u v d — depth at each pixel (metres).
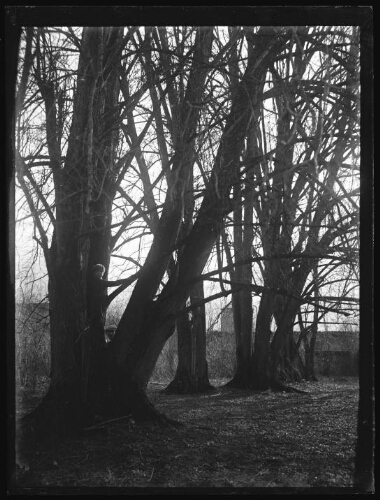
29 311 12.27
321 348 26.98
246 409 14.86
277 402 16.41
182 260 10.57
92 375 10.41
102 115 10.14
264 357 20.05
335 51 9.08
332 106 9.59
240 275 19.64
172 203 10.30
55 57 9.51
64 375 10.29
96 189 9.78
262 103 10.23
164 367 25.61
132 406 10.56
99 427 10.05
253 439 10.67
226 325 26.64
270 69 10.01
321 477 8.22
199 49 9.91
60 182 9.71
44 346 14.45
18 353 12.15
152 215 11.88
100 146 9.73
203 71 9.79
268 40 9.70
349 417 13.39
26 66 7.89
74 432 10.02
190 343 19.06
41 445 9.49
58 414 10.07
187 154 9.23
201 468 8.64
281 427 12.16
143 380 10.73
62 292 10.16
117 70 10.48
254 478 8.17
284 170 9.09
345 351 26.44
